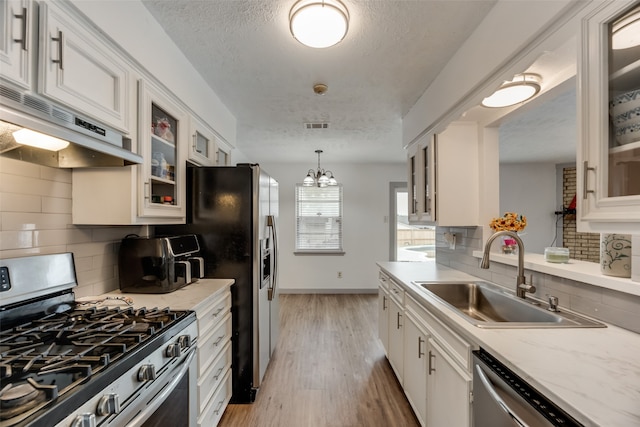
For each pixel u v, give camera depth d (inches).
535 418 33.6
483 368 44.7
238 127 136.1
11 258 49.3
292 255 222.4
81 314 54.2
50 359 35.8
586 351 40.7
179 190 77.9
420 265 119.2
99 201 60.6
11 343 41.5
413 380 78.2
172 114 73.4
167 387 46.9
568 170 222.1
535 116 121.0
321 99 105.3
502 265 80.7
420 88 97.0
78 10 42.9
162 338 46.3
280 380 99.0
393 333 99.7
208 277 87.4
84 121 45.1
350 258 223.8
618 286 47.8
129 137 57.1
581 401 29.6
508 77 59.0
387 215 225.3
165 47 67.5
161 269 69.7
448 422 56.6
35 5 38.2
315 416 81.0
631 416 27.4
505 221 84.8
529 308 62.9
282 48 74.2
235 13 61.6
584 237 214.4
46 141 44.8
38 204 54.7
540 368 36.1
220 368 76.2
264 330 94.9
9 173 50.1
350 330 143.9
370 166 225.0
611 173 36.0
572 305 57.7
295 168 223.1
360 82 92.4
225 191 87.2
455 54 76.7
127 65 55.9
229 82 92.3
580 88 38.9
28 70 37.1
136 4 56.6
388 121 128.3
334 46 73.4
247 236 87.1
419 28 66.6
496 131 94.0
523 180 225.9
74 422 30.2
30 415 27.0
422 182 107.1
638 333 46.3
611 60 36.1
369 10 60.7
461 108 76.8
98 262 69.1
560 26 44.8
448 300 84.5
